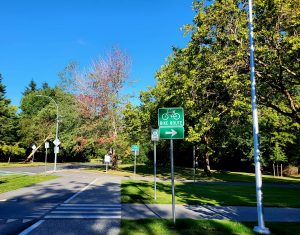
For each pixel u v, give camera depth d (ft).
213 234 27.71
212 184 88.07
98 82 132.67
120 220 33.60
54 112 201.05
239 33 53.06
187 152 201.16
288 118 96.37
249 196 60.70
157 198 52.49
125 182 82.84
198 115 70.54
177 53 84.02
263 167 173.17
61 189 64.13
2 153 206.18
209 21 56.65
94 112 132.36
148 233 27.63
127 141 129.49
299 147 140.46
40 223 32.01
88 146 138.41
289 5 47.29
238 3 56.49
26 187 67.05
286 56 51.80
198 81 60.49
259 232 28.78
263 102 62.54
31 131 202.18
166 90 103.19
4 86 189.67
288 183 101.60
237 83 54.08
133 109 123.13
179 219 33.81
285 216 39.19
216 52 58.29
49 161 250.78
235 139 148.36
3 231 28.48
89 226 30.66
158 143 158.51
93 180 87.40
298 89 69.21
